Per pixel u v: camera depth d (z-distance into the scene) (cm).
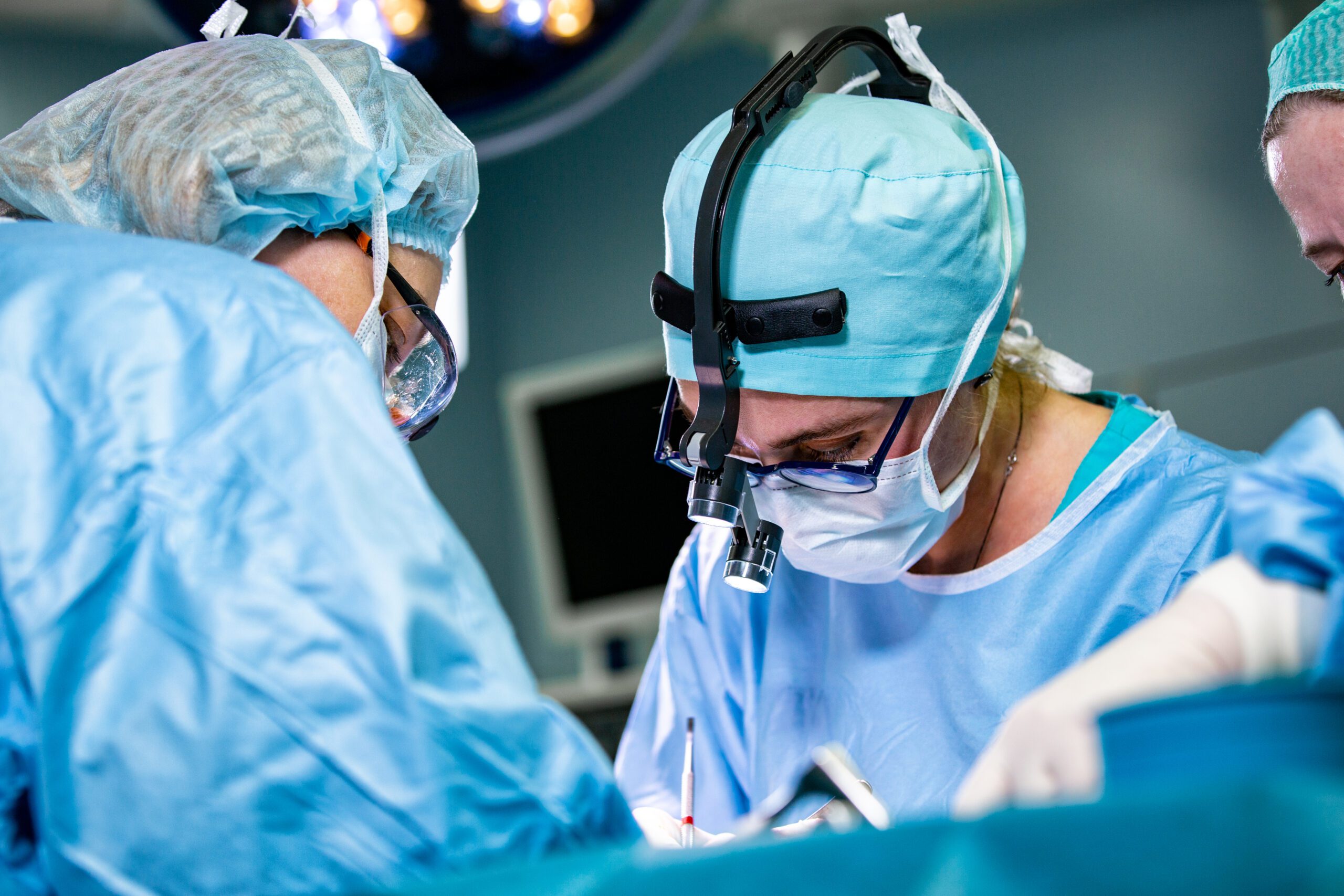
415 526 68
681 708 161
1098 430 140
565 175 432
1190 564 128
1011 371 144
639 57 379
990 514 141
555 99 382
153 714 63
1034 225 385
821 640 154
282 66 111
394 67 129
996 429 141
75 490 67
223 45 114
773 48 400
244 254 105
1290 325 362
